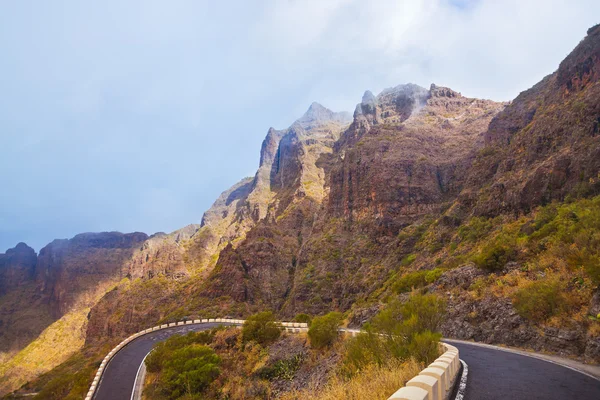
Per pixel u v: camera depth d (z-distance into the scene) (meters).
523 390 10.53
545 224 37.91
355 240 111.88
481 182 79.31
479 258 35.09
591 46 66.75
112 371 44.25
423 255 73.44
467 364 15.71
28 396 88.56
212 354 38.22
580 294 20.83
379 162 124.56
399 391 6.85
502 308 26.16
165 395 33.34
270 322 42.84
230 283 124.38
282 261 133.00
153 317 149.38
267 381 29.92
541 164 56.59
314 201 171.00
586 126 53.94
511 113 94.88
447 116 166.25
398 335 16.61
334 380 13.30
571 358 17.66
